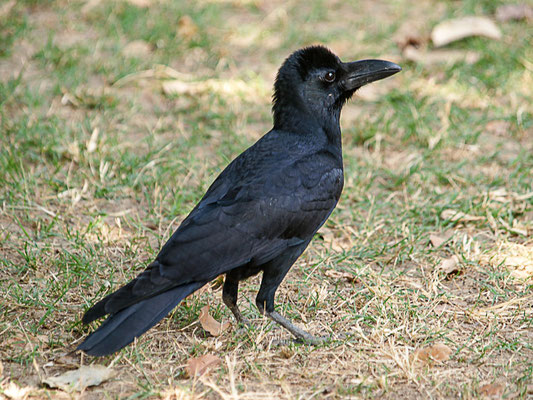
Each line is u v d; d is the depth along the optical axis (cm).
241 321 904
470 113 1533
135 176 1262
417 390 766
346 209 1210
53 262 1017
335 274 1023
